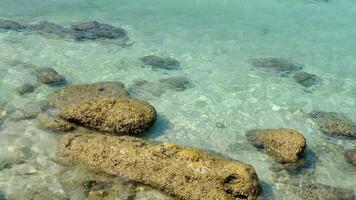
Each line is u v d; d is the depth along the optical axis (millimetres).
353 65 22609
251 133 15844
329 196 13438
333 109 18312
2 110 15938
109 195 12461
